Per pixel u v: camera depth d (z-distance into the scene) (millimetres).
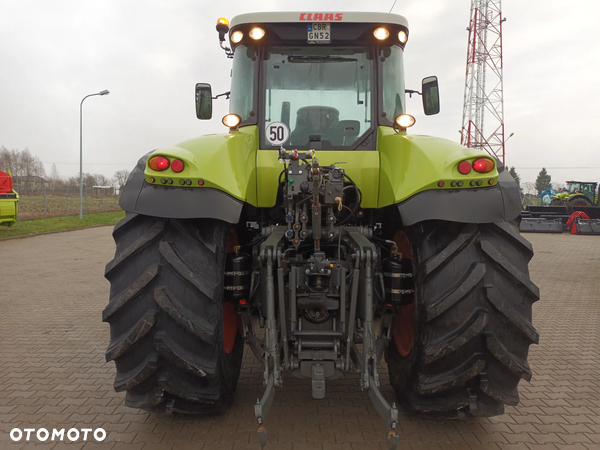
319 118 3143
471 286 2264
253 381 3430
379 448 2502
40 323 5113
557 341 4609
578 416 2928
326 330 2549
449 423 2793
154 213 2227
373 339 2439
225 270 2662
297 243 2559
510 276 2311
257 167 2943
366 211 3150
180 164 2230
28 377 3531
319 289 2455
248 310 2854
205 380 2455
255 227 3385
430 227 2455
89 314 5523
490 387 2352
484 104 39156
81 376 3555
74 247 12773
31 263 9789
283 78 3162
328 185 2553
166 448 2496
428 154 2428
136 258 2346
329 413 2908
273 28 3123
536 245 15219
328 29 3121
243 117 3180
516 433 2695
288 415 2877
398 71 3215
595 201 24188
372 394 2369
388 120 3145
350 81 3160
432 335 2350
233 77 3266
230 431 2672
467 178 2262
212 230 2412
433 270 2326
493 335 2283
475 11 38906
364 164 2945
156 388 2389
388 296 2654
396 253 2758
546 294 7152
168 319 2303
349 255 2629
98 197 38219
